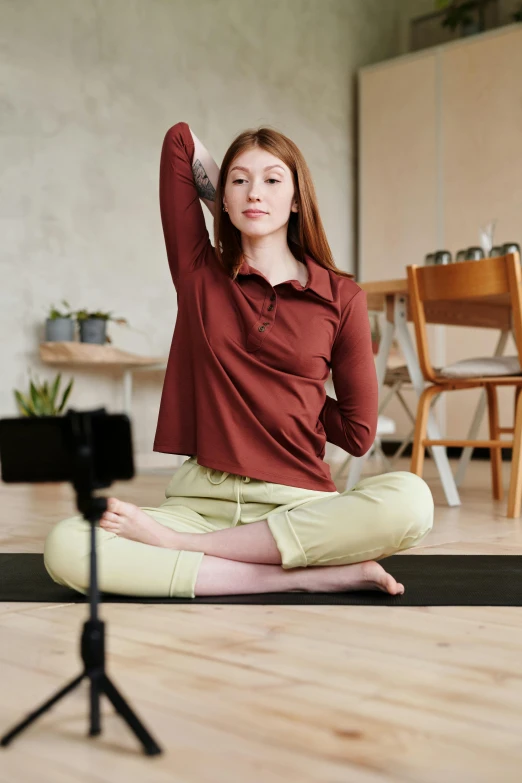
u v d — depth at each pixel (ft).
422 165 20.56
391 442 20.54
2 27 14.85
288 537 4.73
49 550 4.72
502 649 3.81
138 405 16.80
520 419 9.05
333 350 5.27
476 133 19.72
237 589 4.85
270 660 3.60
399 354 14.71
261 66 19.39
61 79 15.66
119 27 16.58
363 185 21.49
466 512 9.41
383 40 22.56
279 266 5.24
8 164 14.92
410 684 3.28
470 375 9.71
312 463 5.05
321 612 4.50
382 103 21.16
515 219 19.15
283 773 2.44
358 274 21.74
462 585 5.27
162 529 4.75
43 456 2.72
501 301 11.13
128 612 4.48
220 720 2.86
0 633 4.10
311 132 20.59
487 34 19.52
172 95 17.54
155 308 17.13
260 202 5.04
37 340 15.20
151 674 3.39
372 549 4.77
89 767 2.48
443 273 9.55
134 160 16.81
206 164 5.60
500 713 2.95
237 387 4.97
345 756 2.56
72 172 15.83
